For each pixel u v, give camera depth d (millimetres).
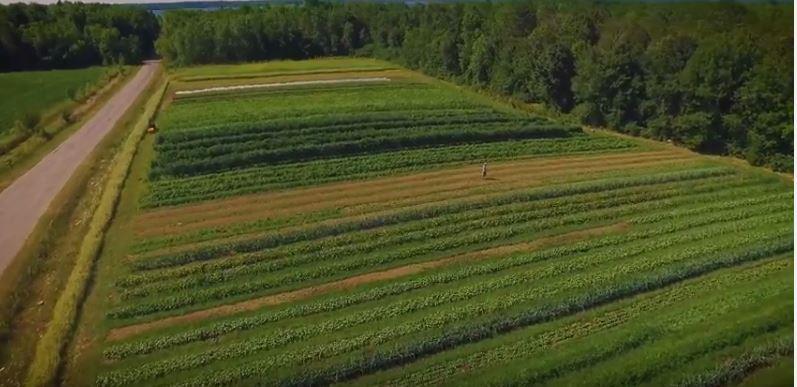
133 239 34312
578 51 66125
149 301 28312
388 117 55469
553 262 32188
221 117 56312
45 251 33219
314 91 71188
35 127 57219
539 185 43438
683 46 57188
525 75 72312
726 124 53531
